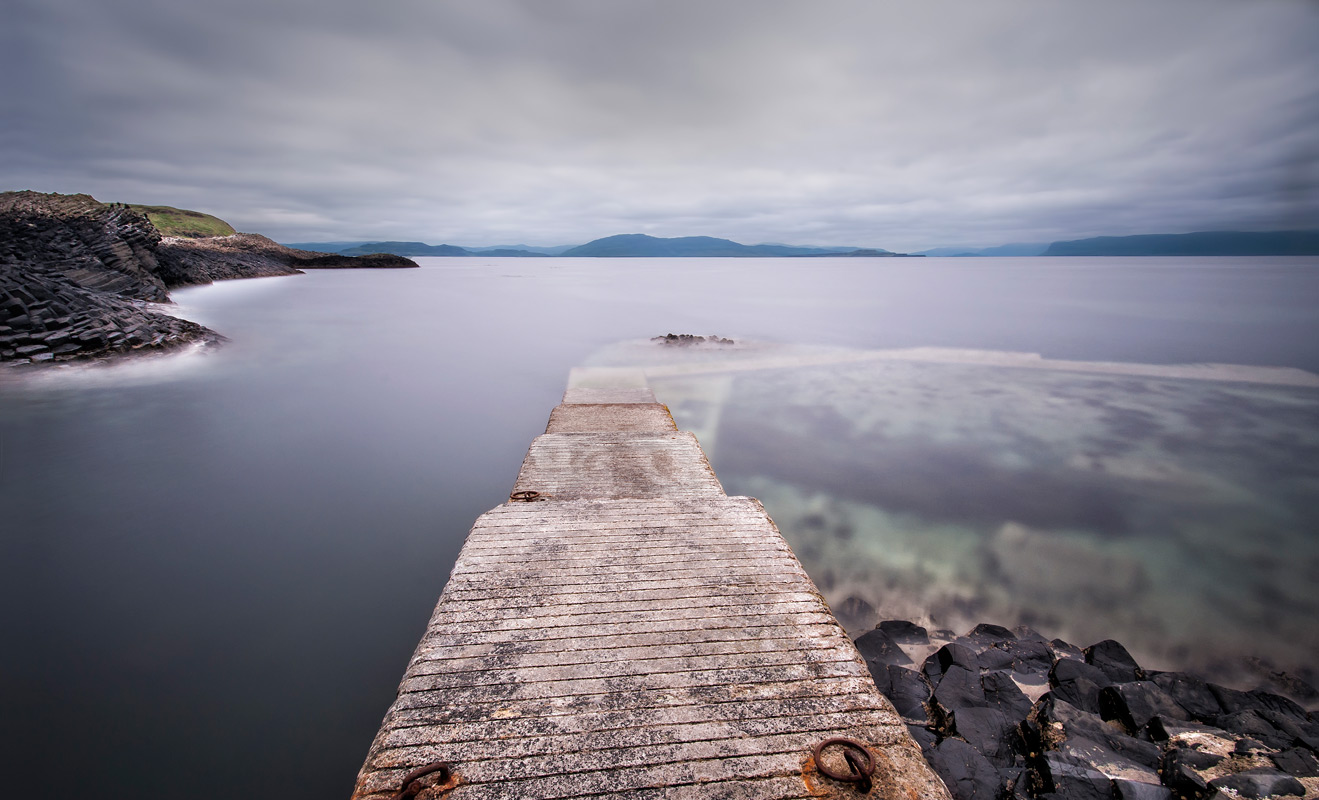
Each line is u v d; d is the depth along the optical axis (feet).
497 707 9.84
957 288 209.87
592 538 15.55
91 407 47.21
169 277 152.66
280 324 99.50
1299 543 28.66
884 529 29.53
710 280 273.75
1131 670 18.76
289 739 16.93
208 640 20.86
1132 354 74.49
